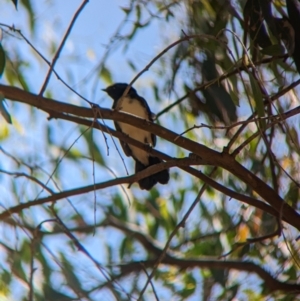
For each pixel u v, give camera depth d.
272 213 8.69
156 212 14.07
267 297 11.77
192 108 10.96
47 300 9.65
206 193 12.87
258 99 7.21
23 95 7.75
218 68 10.45
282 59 9.75
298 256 11.23
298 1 8.38
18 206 8.83
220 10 10.18
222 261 12.41
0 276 9.98
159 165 8.38
